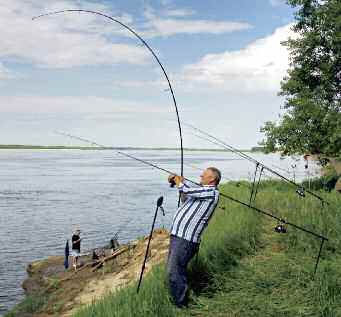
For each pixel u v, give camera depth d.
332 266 7.59
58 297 13.27
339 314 6.14
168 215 40.09
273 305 6.55
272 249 8.99
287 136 20.81
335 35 20.34
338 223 9.44
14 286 18.22
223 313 6.48
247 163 140.00
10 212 42.44
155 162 166.50
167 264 6.71
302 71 21.58
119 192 60.59
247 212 11.71
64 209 44.34
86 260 18.31
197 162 157.00
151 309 6.53
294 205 12.02
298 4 21.38
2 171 109.56
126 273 13.34
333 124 19.95
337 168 15.61
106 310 6.89
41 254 25.45
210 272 7.58
